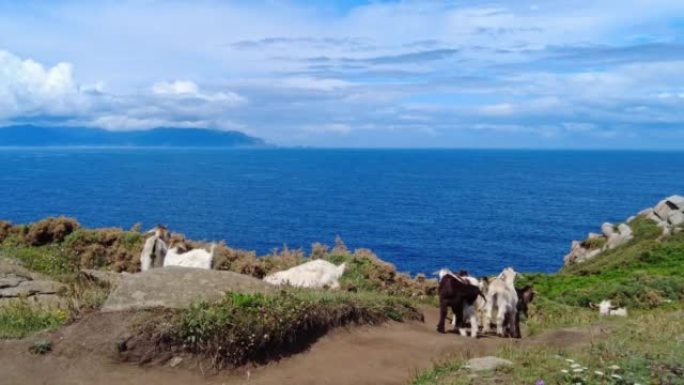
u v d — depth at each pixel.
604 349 11.15
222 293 12.77
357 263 21.80
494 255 71.12
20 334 12.15
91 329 11.62
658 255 37.44
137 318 11.61
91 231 23.27
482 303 16.22
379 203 132.62
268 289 13.67
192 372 11.05
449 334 14.62
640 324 14.09
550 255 71.81
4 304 14.61
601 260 42.44
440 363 11.33
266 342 11.78
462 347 12.88
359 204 129.50
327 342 12.82
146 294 12.38
